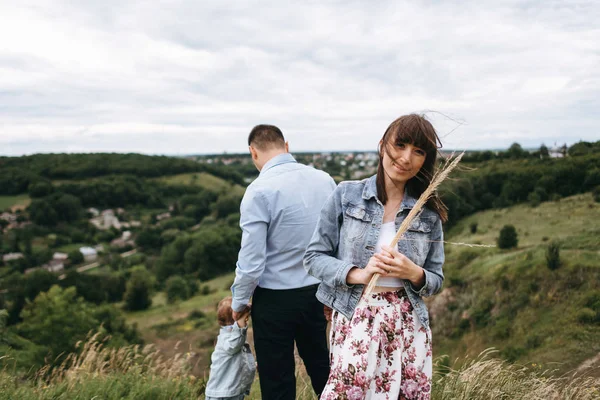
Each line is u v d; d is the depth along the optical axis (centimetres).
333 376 166
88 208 12238
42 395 302
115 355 395
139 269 6169
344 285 164
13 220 10288
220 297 5575
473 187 5853
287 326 232
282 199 229
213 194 12006
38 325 2847
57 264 8231
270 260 233
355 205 171
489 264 3300
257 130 257
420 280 160
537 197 5169
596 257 2619
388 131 160
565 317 2066
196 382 354
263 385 236
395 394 163
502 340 2317
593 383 277
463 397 271
